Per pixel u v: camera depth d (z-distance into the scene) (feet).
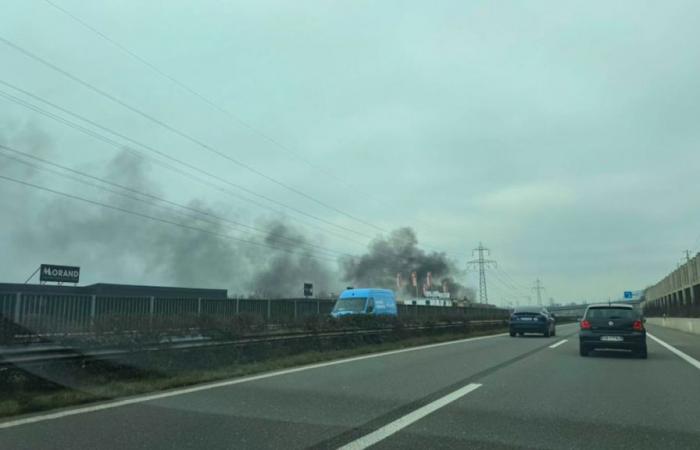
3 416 27.20
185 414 27.91
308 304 108.99
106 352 38.11
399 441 22.99
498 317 152.35
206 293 148.25
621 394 34.68
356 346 69.67
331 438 23.34
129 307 74.49
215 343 47.67
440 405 30.71
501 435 24.07
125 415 27.61
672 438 23.73
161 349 42.01
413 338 85.30
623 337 57.82
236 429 24.76
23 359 33.09
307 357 54.49
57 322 36.60
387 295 95.76
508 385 38.14
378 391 35.27
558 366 49.90
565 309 437.99
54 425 25.31
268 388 36.29
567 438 23.61
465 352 64.64
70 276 129.18
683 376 43.37
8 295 63.26
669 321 172.14
